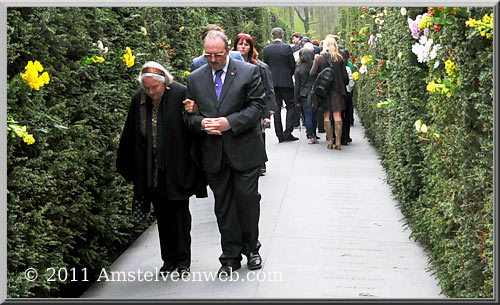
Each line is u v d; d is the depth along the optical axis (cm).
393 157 714
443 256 449
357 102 1574
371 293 453
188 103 475
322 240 582
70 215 462
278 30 1129
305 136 1227
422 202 544
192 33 981
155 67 467
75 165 457
